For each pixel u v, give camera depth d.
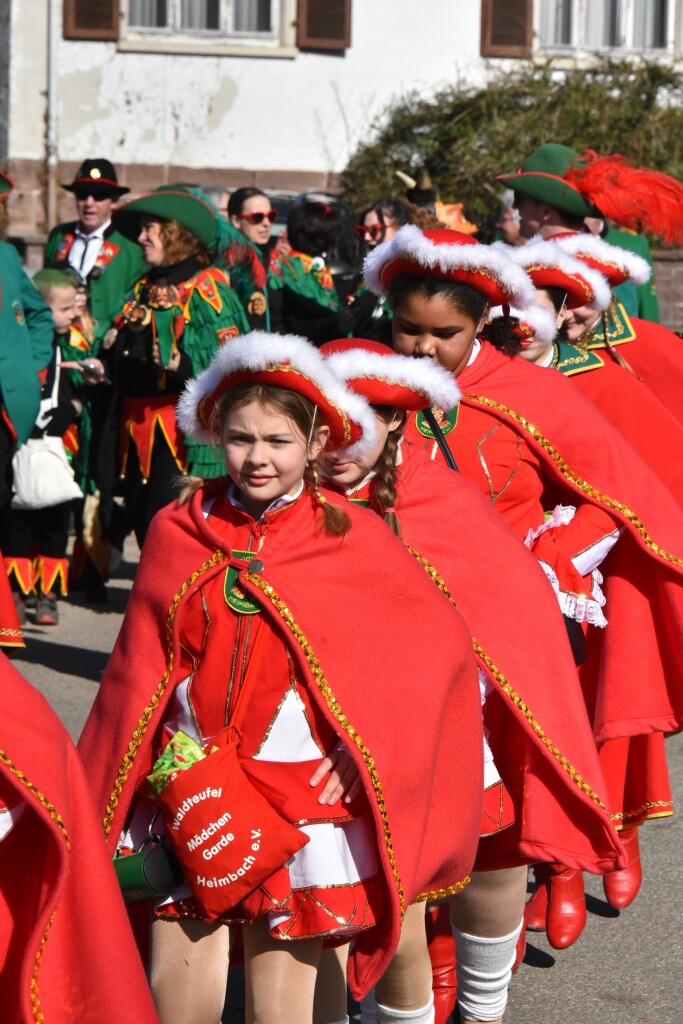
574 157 11.47
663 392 10.94
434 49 33.59
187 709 6.28
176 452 13.99
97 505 17.30
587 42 34.31
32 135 33.25
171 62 33.31
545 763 7.39
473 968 7.52
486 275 7.64
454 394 6.90
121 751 6.30
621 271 9.87
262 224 17.81
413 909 6.80
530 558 7.38
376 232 16.31
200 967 6.22
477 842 6.79
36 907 5.45
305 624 6.15
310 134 33.62
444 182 29.78
